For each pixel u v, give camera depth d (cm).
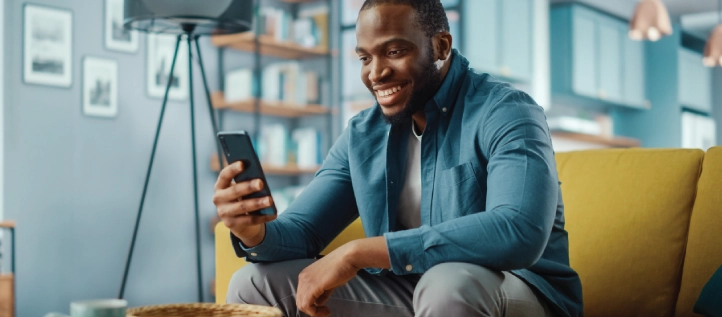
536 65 577
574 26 614
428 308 110
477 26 513
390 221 144
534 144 123
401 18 132
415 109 138
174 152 435
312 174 486
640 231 160
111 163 407
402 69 133
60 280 385
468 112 136
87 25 398
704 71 757
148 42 424
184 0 292
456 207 134
